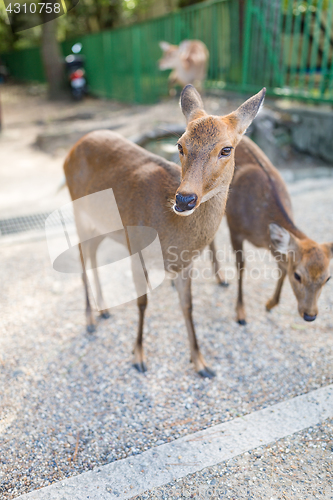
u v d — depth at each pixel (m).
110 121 10.36
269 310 3.44
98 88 16.05
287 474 2.07
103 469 2.12
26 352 3.02
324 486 2.01
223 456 2.17
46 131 10.23
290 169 6.42
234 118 2.03
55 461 2.21
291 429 2.31
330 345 3.02
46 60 16.89
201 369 2.80
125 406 2.57
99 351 3.05
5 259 4.32
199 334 3.21
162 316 3.43
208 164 1.89
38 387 2.72
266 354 2.98
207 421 2.43
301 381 2.71
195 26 9.62
